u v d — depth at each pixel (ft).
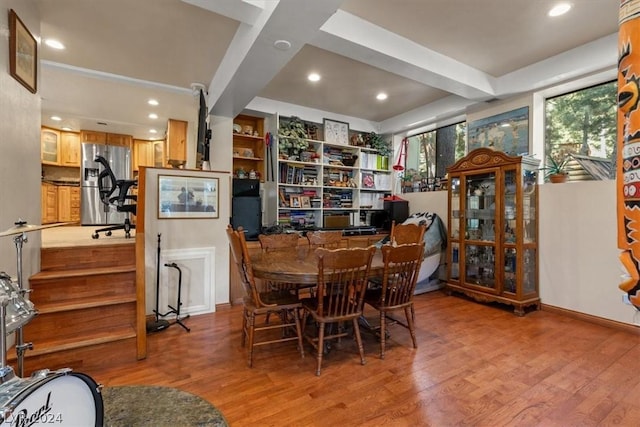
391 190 19.54
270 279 7.48
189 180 11.04
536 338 9.12
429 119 16.21
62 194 20.24
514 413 5.81
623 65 2.05
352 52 9.27
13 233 4.56
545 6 8.23
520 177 11.25
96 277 8.45
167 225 10.67
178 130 17.75
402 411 5.87
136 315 8.00
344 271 7.40
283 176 16.07
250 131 16.33
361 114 17.87
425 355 8.08
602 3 8.09
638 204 1.93
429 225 14.61
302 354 7.97
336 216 17.17
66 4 7.92
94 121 18.07
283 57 8.71
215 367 7.45
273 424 5.52
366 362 7.72
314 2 6.57
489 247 12.41
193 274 11.04
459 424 5.52
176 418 3.93
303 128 16.47
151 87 12.89
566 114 12.09
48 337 7.48
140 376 7.04
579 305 10.77
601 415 5.75
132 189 20.35
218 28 9.11
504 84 12.41
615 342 8.82
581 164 10.85
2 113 6.26
